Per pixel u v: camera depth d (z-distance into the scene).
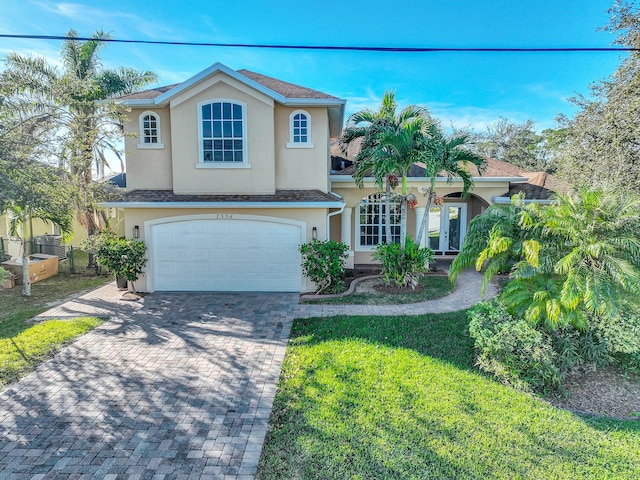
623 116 14.24
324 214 14.08
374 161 13.44
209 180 14.46
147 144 14.93
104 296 13.96
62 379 7.68
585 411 6.60
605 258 7.21
